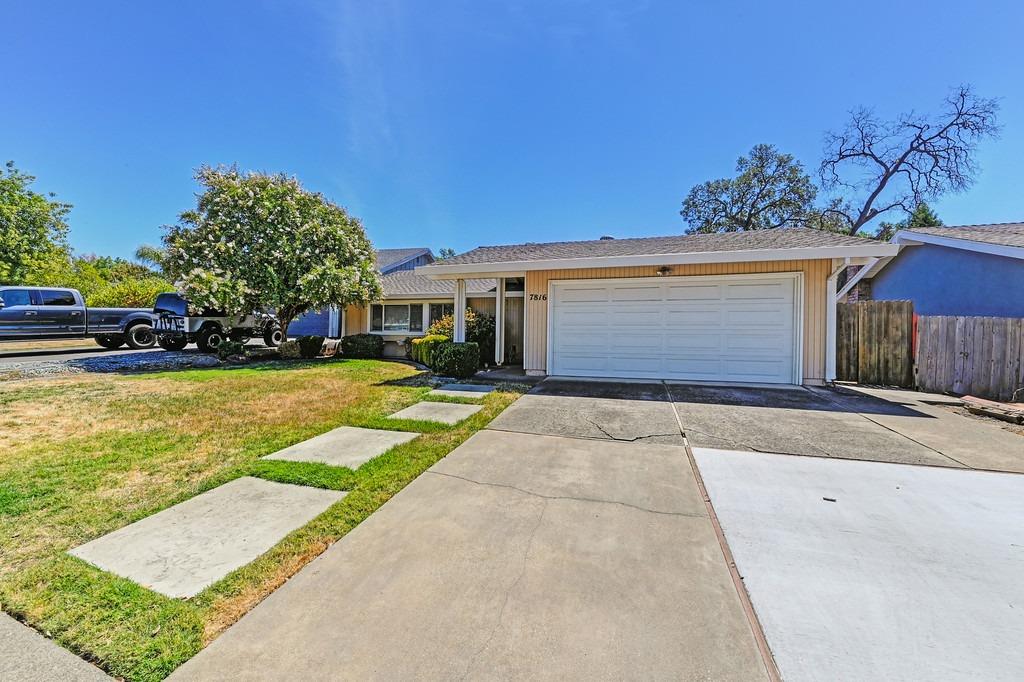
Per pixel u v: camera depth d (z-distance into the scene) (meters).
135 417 5.39
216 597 2.01
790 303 8.14
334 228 13.27
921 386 7.59
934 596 1.99
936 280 10.22
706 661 1.61
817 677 1.53
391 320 15.45
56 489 3.23
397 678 1.53
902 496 3.13
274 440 4.52
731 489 3.26
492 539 2.52
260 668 1.58
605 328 9.26
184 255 12.05
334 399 6.71
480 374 9.77
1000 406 5.72
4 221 23.16
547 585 2.08
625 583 2.09
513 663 1.60
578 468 3.72
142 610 1.91
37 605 1.95
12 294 11.97
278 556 2.34
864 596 2.00
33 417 5.27
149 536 2.56
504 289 12.06
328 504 3.01
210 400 6.50
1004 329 6.88
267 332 15.88
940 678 1.52
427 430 4.93
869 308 8.27
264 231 12.50
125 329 14.16
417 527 2.67
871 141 20.88
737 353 8.46
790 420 5.39
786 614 1.87
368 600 1.97
